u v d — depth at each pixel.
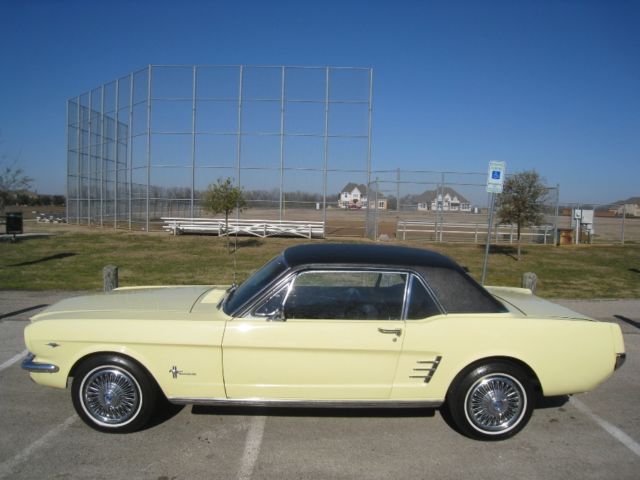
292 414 4.54
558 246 21.25
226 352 3.98
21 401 4.78
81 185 31.88
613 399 5.13
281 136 24.88
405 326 4.01
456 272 4.23
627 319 8.56
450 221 25.00
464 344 4.02
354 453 3.90
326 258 4.25
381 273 4.14
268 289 4.09
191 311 4.29
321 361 3.99
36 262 14.53
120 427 4.09
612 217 59.22
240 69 24.72
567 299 10.22
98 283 11.17
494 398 4.09
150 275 12.54
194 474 3.56
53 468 3.60
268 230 22.92
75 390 4.07
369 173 24.67
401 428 4.34
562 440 4.20
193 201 25.48
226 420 4.41
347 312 4.08
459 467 3.73
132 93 26.14
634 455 3.97
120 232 24.69
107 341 4.00
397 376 4.04
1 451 3.83
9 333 7.08
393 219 25.05
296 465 3.71
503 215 16.62
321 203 25.06
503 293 5.25
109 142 28.55
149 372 4.05
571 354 4.11
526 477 3.62
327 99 24.56
